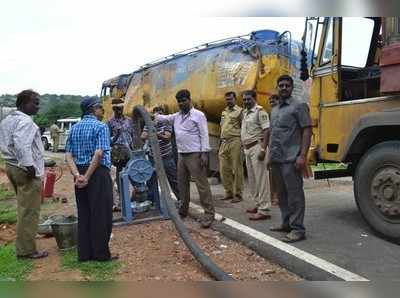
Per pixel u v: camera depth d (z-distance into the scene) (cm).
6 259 574
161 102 1412
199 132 702
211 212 711
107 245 556
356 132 627
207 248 604
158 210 775
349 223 705
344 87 711
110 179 561
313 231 658
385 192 603
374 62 733
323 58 728
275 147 611
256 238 621
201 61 1245
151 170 762
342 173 754
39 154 575
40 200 583
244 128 748
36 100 577
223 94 1148
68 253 593
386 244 594
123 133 804
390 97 614
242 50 1139
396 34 588
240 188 898
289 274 507
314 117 734
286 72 1133
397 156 589
